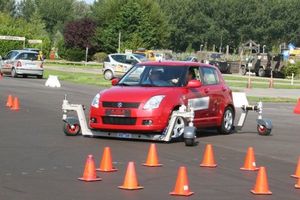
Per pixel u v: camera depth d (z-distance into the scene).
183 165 14.77
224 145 18.98
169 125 18.55
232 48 195.25
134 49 119.00
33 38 117.38
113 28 124.25
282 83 70.69
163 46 140.25
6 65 57.22
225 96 21.91
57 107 29.45
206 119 20.64
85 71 77.44
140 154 16.22
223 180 13.11
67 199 10.77
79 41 123.12
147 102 18.39
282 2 191.50
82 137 19.34
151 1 133.50
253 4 189.88
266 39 191.12
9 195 10.95
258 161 16.12
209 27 190.62
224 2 189.38
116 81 20.58
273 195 11.73
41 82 50.56
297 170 13.95
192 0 192.50
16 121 23.44
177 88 19.52
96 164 14.41
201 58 104.75
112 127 18.58
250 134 22.36
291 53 108.00
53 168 13.78
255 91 52.88
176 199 11.03
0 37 95.12
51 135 19.64
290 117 30.72
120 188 11.80
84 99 34.88
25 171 13.32
